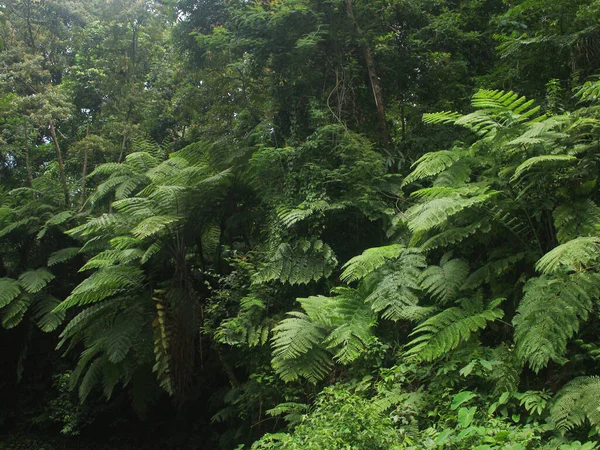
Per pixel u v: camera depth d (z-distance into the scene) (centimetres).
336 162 717
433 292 499
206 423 877
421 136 784
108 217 829
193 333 784
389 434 335
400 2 820
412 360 437
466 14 927
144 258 793
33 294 1023
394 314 475
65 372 1054
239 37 843
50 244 1140
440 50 839
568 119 443
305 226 682
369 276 541
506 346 406
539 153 454
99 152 1304
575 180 437
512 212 477
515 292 446
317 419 373
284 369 518
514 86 727
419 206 529
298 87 822
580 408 315
